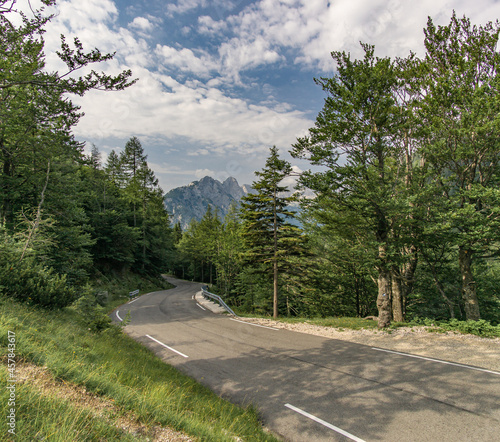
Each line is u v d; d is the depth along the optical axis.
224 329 13.98
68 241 19.98
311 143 14.55
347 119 13.87
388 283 12.93
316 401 6.13
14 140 16.25
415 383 6.56
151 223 51.38
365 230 14.45
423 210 13.18
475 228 11.75
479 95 11.83
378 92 12.95
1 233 13.28
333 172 13.68
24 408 3.38
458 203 13.39
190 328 14.45
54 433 2.99
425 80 14.05
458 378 6.64
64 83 6.84
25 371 4.53
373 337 10.90
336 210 15.03
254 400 6.43
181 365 9.01
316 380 7.18
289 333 12.52
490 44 12.18
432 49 13.63
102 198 38.47
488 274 18.34
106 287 31.64
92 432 3.41
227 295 39.97
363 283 21.95
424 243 14.46
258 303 30.75
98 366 5.99
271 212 22.81
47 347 5.72
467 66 12.46
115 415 4.09
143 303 25.91
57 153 17.42
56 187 19.69
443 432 4.71
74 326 9.72
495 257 14.34
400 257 12.62
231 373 8.13
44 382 4.33
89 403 4.21
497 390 5.95
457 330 10.46
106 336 10.30
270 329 13.59
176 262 73.88
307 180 14.40
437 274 17.62
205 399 6.23
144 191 47.97
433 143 13.95
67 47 6.38
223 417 5.36
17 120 14.97
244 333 12.93
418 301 18.59
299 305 28.20
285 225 22.52
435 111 13.38
